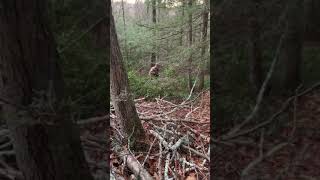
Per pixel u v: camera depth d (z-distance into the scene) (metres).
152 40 7.42
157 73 8.26
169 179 3.80
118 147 4.25
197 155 4.33
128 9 9.59
